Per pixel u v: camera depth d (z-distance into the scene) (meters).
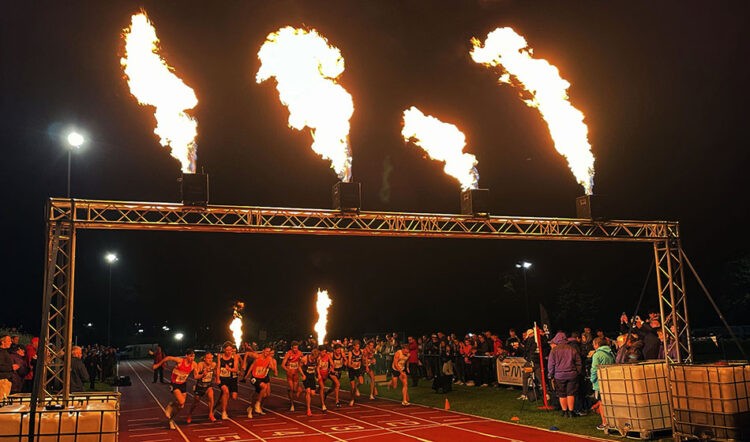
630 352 12.48
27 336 28.02
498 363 19.75
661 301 16.34
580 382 13.84
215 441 12.16
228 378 15.40
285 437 12.31
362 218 14.59
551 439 11.07
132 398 21.62
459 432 12.15
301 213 14.02
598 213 15.76
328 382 24.88
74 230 12.53
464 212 15.52
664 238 16.30
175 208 13.27
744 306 42.69
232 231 13.81
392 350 25.28
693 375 10.09
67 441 8.24
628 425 10.96
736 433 9.55
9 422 8.10
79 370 15.68
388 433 12.36
